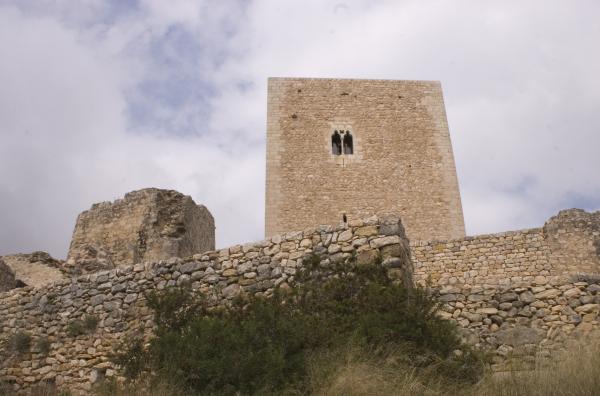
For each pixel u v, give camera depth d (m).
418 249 20.38
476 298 10.95
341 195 25.41
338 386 7.22
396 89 28.30
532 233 19.48
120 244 23.23
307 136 26.75
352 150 26.75
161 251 22.75
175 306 10.44
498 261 19.34
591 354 7.89
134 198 24.14
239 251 11.10
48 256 20.91
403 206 25.30
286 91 27.97
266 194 25.30
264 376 7.66
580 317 10.37
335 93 27.98
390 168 26.14
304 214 24.94
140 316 11.31
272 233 24.39
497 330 10.55
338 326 8.72
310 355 8.12
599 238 18.89
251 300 9.83
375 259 9.71
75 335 11.84
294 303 9.55
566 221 19.33
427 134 27.11
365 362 7.68
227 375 7.80
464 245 19.94
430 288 11.12
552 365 7.96
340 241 10.27
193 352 8.18
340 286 9.52
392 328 8.48
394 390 7.27
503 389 7.39
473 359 8.47
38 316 12.57
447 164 26.38
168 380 8.12
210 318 9.54
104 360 11.27
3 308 13.12
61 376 11.59
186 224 24.17
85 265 20.34
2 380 12.02
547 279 10.95
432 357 8.21
